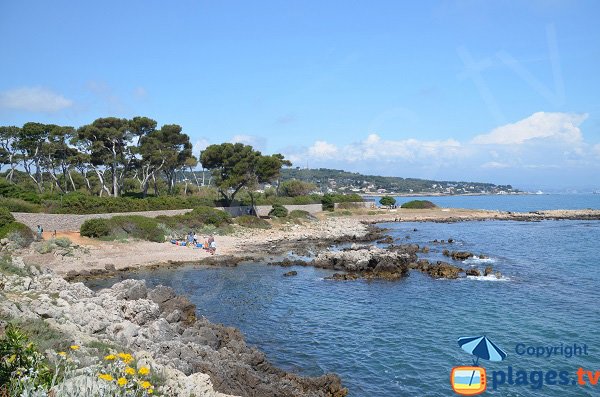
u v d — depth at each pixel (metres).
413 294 37.88
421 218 110.88
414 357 24.00
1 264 28.84
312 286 41.44
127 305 26.36
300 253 59.50
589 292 37.44
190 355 19.64
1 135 82.00
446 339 26.55
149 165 88.69
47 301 22.66
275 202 102.25
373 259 47.31
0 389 9.25
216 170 89.19
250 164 87.06
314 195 123.44
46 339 15.39
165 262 50.00
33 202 62.19
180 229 67.38
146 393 11.34
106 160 82.94
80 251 49.84
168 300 29.47
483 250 61.66
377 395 20.06
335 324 29.97
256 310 33.41
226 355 21.19
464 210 128.88
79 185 98.75
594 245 66.12
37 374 10.01
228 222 77.75
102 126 82.06
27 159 82.56
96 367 11.94
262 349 25.53
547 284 40.59
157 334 22.53
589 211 127.12
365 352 24.91
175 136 88.56
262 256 56.94
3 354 10.29
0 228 47.06
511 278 43.38
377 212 119.00
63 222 57.25
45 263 44.69
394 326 29.27
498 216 116.81
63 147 82.81
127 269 46.31
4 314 16.77
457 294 37.41
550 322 29.30
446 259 54.78
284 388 19.38
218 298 36.78
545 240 72.38
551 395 19.56
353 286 41.38
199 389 14.71
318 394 19.66
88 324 20.77
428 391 20.28
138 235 59.16
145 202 70.88
